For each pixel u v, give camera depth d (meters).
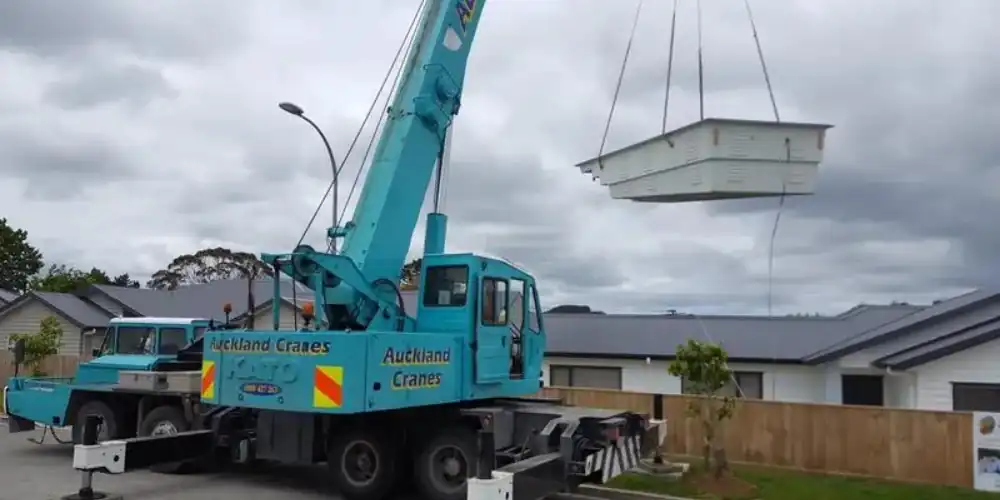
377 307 10.95
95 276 65.69
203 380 10.82
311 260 10.41
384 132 11.68
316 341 9.86
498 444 10.55
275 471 13.30
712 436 12.11
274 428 11.54
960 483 12.17
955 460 12.24
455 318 10.88
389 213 11.24
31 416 15.13
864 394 18.14
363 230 11.17
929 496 11.40
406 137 11.49
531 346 12.15
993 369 15.73
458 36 12.27
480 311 10.89
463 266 10.94
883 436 12.82
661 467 12.52
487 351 11.02
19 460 14.27
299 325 13.74
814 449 13.34
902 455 12.64
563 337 21.91
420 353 10.10
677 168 10.47
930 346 16.31
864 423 12.98
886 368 16.55
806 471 13.18
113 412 14.13
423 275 11.20
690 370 11.85
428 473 10.70
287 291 35.56
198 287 39.22
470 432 10.48
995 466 11.81
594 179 12.53
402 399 9.78
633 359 20.09
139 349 15.14
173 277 62.94
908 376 16.64
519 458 10.34
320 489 11.83
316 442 11.25
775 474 12.87
